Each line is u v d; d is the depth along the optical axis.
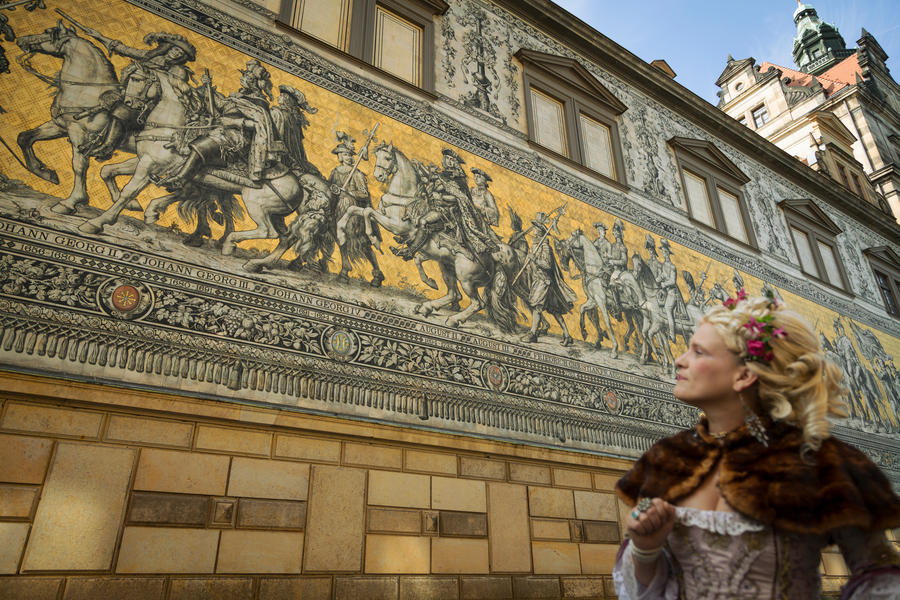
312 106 9.02
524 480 8.63
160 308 6.55
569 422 9.60
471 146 10.89
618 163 13.70
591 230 12.09
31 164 6.37
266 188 7.96
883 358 18.52
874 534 1.57
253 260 7.45
